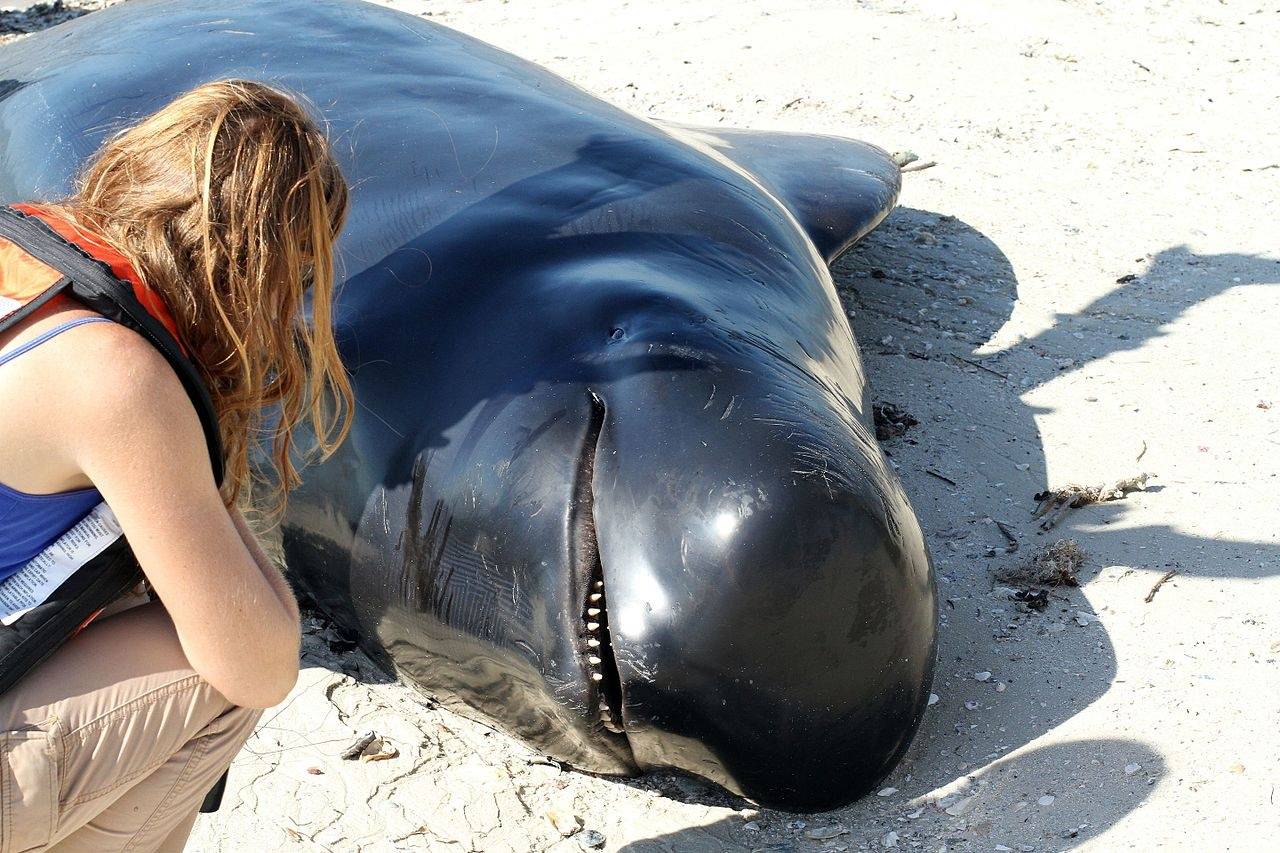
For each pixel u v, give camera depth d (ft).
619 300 9.18
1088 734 9.02
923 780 9.02
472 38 15.23
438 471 8.91
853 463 8.57
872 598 8.26
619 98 24.02
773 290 10.38
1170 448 13.12
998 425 13.88
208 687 6.17
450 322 9.56
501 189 10.85
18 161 13.11
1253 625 10.03
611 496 8.27
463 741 9.78
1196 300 16.52
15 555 5.43
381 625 9.53
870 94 23.99
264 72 13.21
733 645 7.91
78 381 5.07
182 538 5.31
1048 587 10.94
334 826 8.85
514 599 8.50
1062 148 21.74
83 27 15.97
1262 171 20.68
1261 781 8.23
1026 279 17.44
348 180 11.24
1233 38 27.02
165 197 5.36
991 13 28.22
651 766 8.92
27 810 5.65
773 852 8.54
